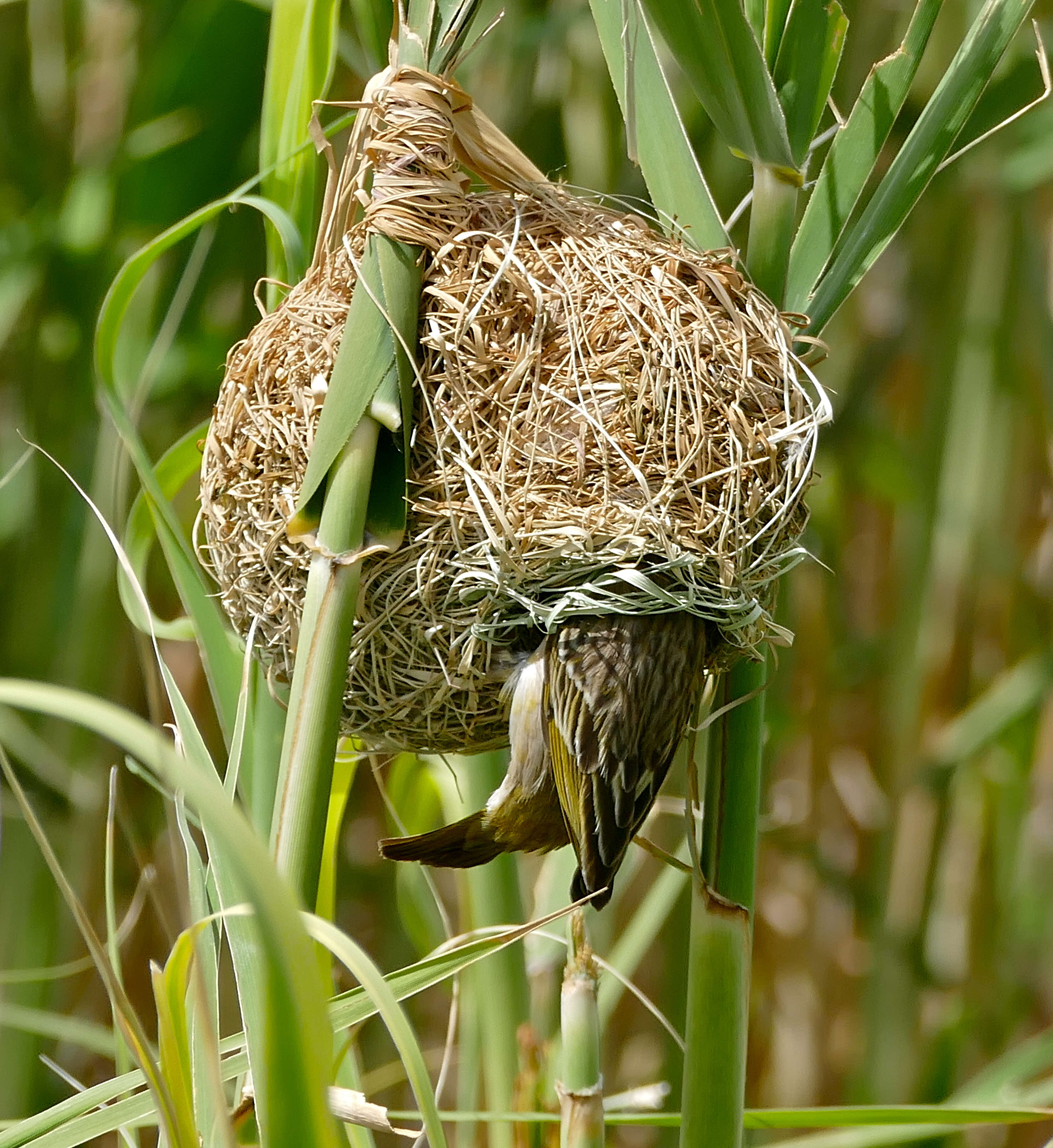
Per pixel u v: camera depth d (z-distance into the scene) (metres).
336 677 2.58
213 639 2.65
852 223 2.91
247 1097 2.61
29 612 2.94
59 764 2.90
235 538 2.65
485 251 2.63
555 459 2.62
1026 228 2.97
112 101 2.98
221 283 2.94
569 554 2.62
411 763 2.79
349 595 2.58
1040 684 2.97
